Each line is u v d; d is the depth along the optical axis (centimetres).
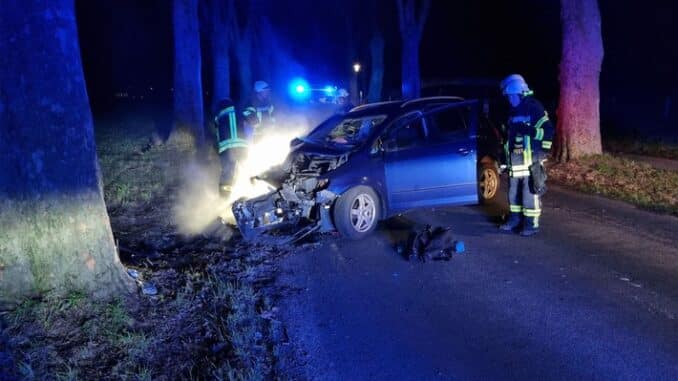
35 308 399
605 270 528
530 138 622
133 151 1415
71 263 421
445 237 579
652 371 356
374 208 643
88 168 428
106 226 442
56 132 409
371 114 712
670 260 553
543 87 3136
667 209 730
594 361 369
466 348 389
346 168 627
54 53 404
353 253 591
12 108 396
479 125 726
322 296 479
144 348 380
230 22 2788
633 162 1047
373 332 413
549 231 658
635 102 2569
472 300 466
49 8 399
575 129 1098
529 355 378
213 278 511
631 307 447
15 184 402
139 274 496
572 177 971
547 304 455
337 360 375
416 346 392
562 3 1085
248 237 630
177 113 1471
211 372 356
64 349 372
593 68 1075
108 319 407
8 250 403
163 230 710
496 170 765
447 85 2494
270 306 457
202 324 421
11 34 389
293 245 623
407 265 553
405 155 659
